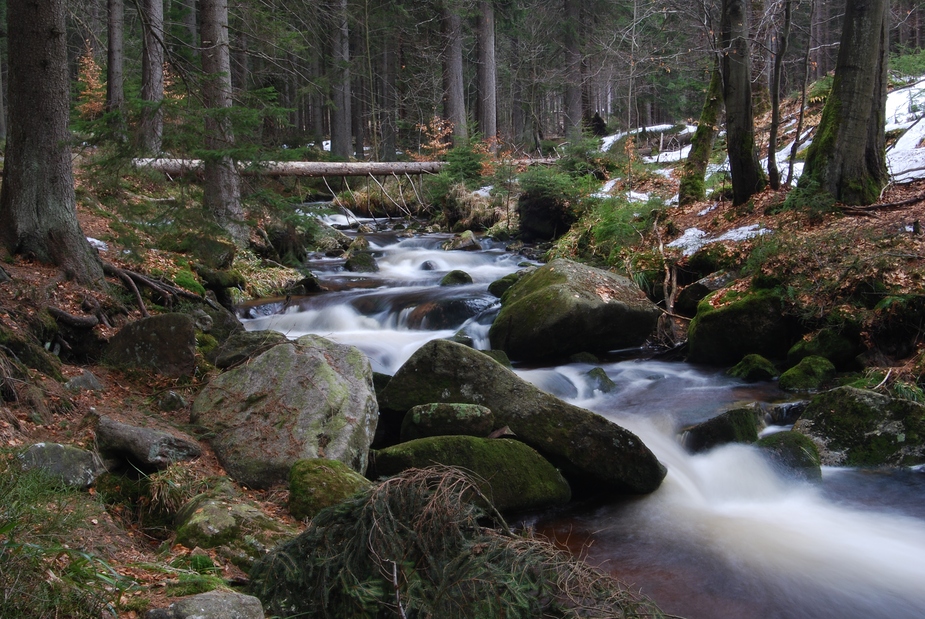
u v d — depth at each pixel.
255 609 3.07
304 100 35.22
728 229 12.88
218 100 11.10
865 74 11.55
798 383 8.70
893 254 9.16
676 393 9.02
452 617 3.02
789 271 10.18
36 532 3.47
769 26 13.86
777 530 5.95
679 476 7.01
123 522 4.83
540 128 38.09
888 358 8.78
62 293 8.00
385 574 3.17
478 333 11.46
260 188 11.36
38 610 2.87
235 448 5.82
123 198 12.36
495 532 3.50
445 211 22.27
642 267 12.81
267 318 12.29
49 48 8.34
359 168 20.25
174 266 11.42
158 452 5.39
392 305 12.80
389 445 7.31
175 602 3.01
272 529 4.61
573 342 10.79
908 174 12.60
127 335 7.57
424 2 30.66
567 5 31.16
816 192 11.80
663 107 37.94
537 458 6.46
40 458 4.62
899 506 6.27
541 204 18.50
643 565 5.39
